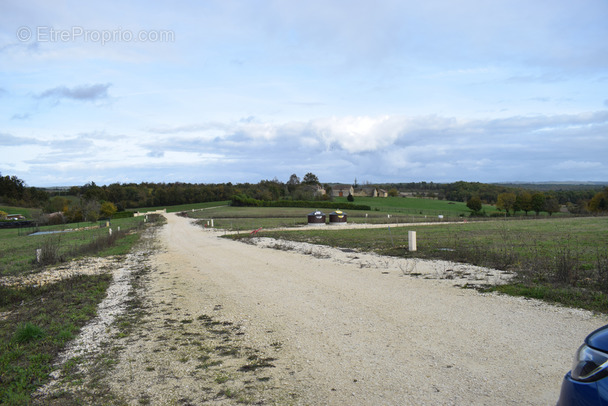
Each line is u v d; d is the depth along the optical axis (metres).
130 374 5.36
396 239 23.69
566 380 2.86
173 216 83.69
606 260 11.41
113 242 28.36
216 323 7.68
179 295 10.48
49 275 15.54
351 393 4.48
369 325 7.04
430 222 46.94
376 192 160.12
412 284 10.49
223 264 16.02
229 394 4.61
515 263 12.73
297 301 9.10
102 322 8.17
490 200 123.12
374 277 11.76
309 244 23.09
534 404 4.04
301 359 5.61
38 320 8.46
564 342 5.76
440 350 5.67
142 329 7.51
